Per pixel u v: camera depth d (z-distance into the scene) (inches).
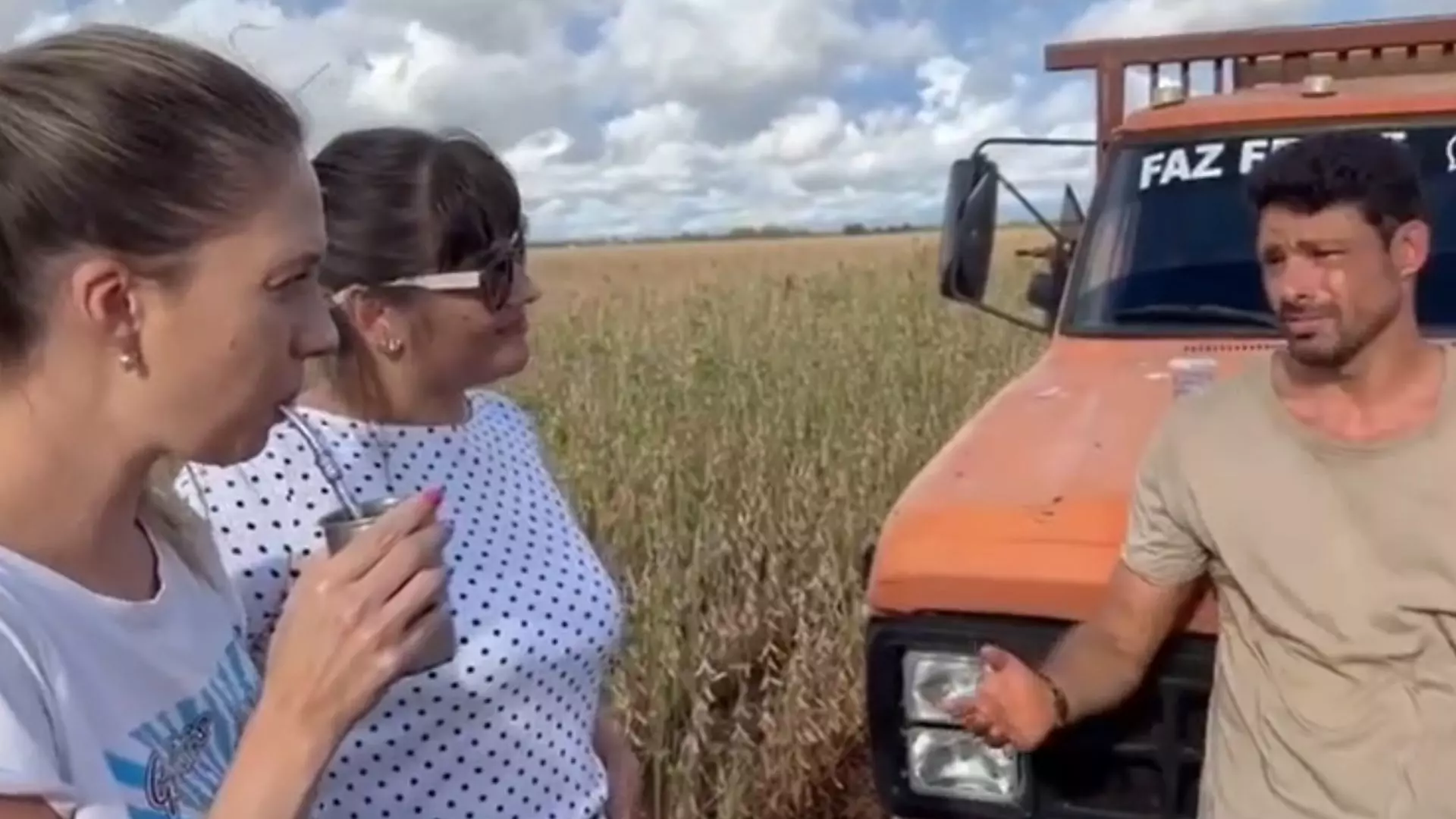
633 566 236.1
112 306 57.9
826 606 237.1
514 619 90.2
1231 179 179.8
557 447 285.4
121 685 61.1
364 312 88.9
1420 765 93.2
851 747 235.0
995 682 107.4
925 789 118.1
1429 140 174.4
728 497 266.5
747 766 204.7
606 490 266.5
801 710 213.5
